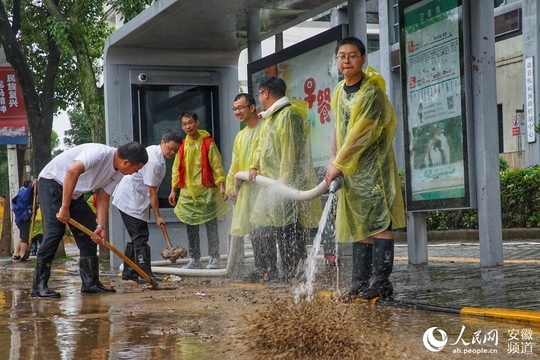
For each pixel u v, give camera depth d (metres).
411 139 9.36
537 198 16.45
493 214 8.70
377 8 29.22
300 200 8.00
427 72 9.05
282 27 11.21
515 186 16.88
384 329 5.09
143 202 9.43
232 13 10.50
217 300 7.14
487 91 8.53
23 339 5.30
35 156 18.25
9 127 19.72
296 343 4.48
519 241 15.08
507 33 22.44
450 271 8.68
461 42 8.56
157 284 8.52
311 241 8.72
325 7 10.35
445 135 8.87
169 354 4.57
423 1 9.04
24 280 11.24
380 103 6.49
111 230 12.13
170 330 5.46
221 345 4.79
